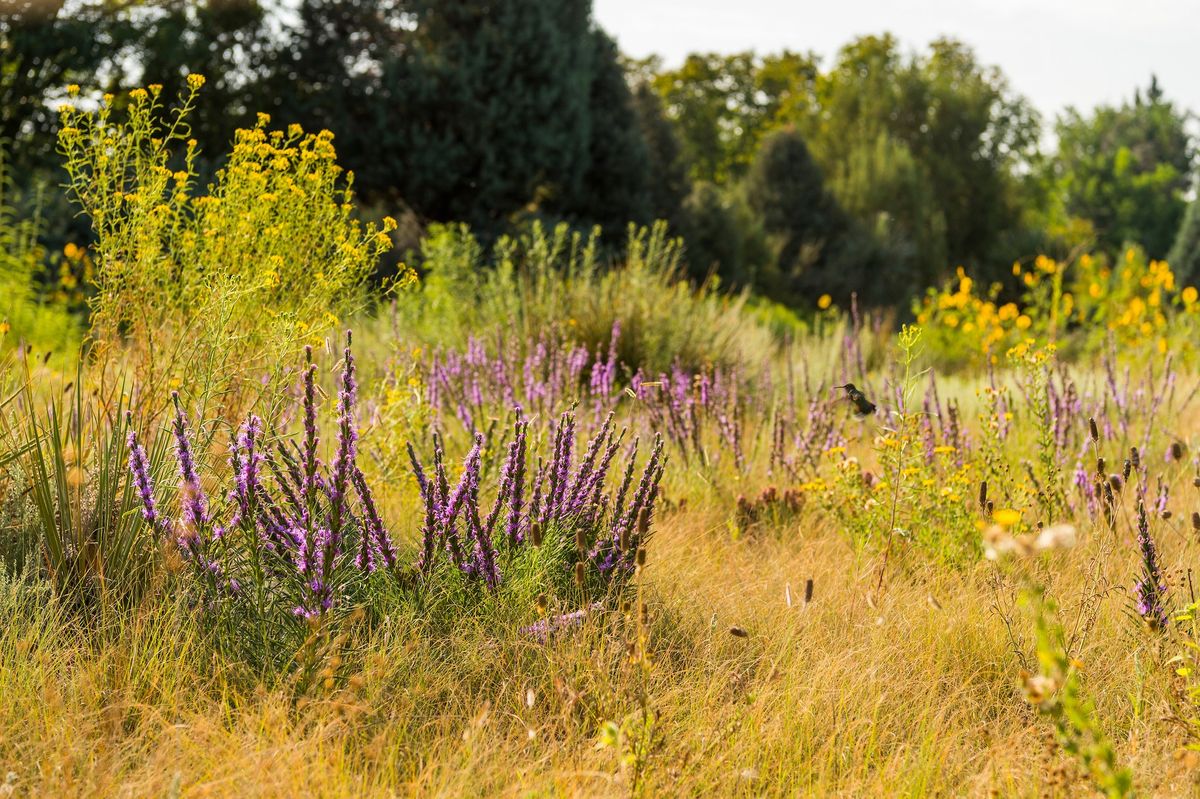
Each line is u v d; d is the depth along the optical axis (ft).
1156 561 11.71
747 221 98.07
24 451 11.85
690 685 10.04
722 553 14.03
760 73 158.92
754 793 8.66
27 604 10.48
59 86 62.34
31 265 37.88
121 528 11.21
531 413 18.16
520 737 9.30
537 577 11.28
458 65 63.46
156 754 8.23
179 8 63.52
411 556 12.24
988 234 134.72
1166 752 8.98
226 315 12.20
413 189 63.93
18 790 7.94
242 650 10.03
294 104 64.03
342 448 10.27
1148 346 33.63
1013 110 137.18
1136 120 230.48
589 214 70.18
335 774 8.05
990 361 18.31
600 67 71.87
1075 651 10.72
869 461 19.17
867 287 103.81
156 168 14.14
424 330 25.63
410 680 9.78
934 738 9.11
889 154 123.75
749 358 28.50
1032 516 15.20
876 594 12.15
